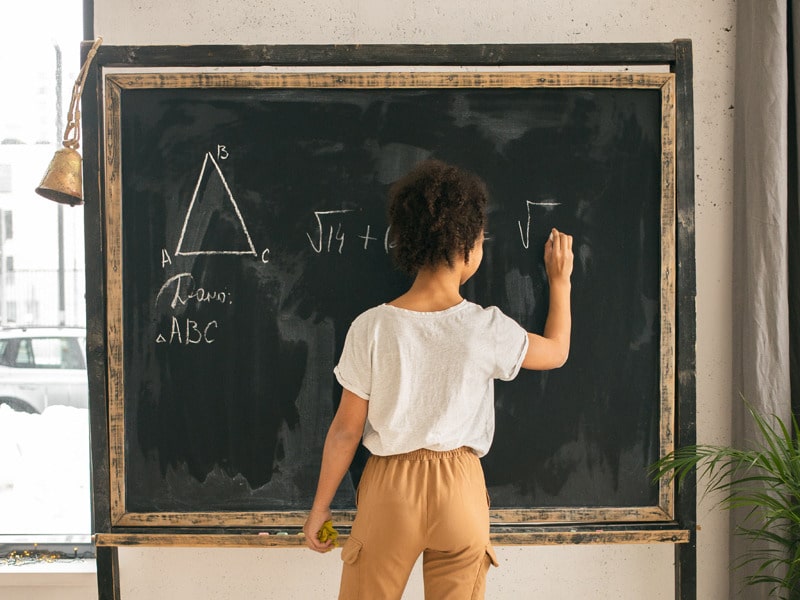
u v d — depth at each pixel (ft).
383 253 5.47
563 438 5.51
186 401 5.47
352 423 4.58
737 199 6.15
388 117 5.45
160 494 5.46
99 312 5.38
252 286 5.48
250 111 5.45
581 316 5.49
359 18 6.21
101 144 5.42
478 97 5.45
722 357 6.34
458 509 4.34
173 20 6.19
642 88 5.43
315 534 4.85
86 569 6.40
